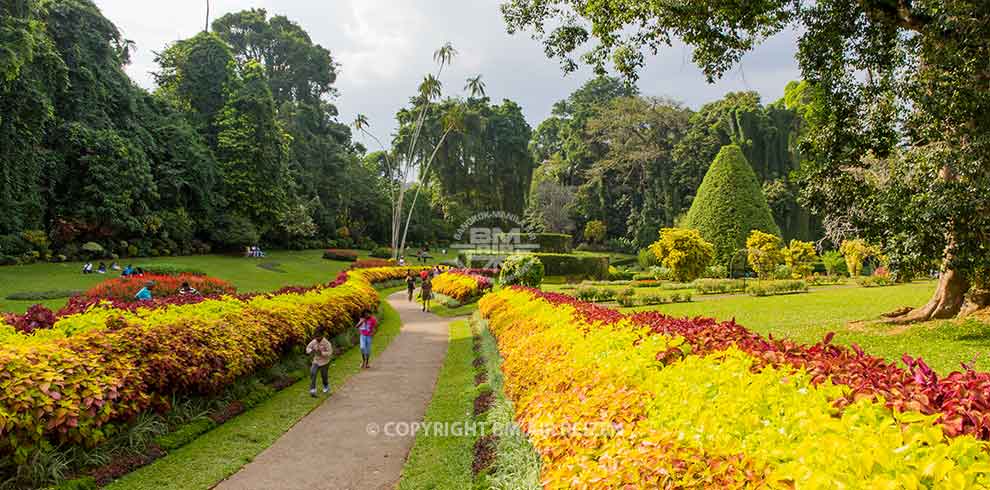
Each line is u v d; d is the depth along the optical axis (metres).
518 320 11.01
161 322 8.51
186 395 7.32
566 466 2.94
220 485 5.38
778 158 53.50
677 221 53.22
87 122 35.44
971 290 11.04
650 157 57.75
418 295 26.88
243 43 67.75
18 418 4.78
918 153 9.67
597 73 11.85
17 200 29.84
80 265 30.08
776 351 3.98
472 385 9.06
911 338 9.88
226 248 43.62
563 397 4.23
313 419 7.76
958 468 1.83
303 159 59.56
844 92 10.95
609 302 21.11
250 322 9.61
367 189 64.44
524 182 61.31
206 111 49.28
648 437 2.80
